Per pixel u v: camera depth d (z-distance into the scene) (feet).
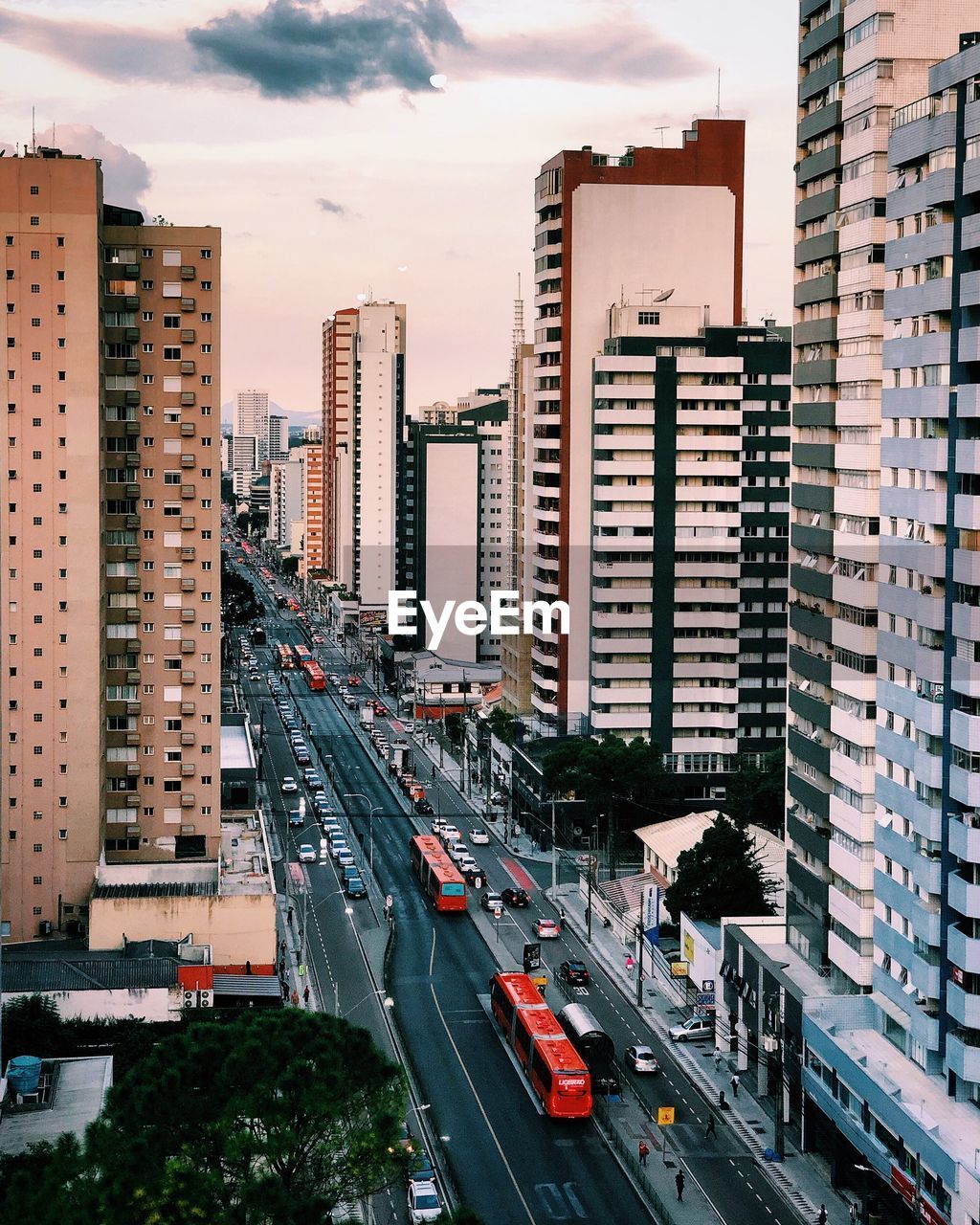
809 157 410.52
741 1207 340.59
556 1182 350.43
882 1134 325.42
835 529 390.01
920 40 364.79
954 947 318.65
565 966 489.67
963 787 315.58
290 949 517.55
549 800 654.94
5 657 508.12
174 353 542.57
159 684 548.72
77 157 522.47
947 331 330.13
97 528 509.35
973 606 313.73
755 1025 406.62
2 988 420.77
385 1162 265.54
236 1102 258.98
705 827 579.48
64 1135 245.04
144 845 551.18
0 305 504.84
